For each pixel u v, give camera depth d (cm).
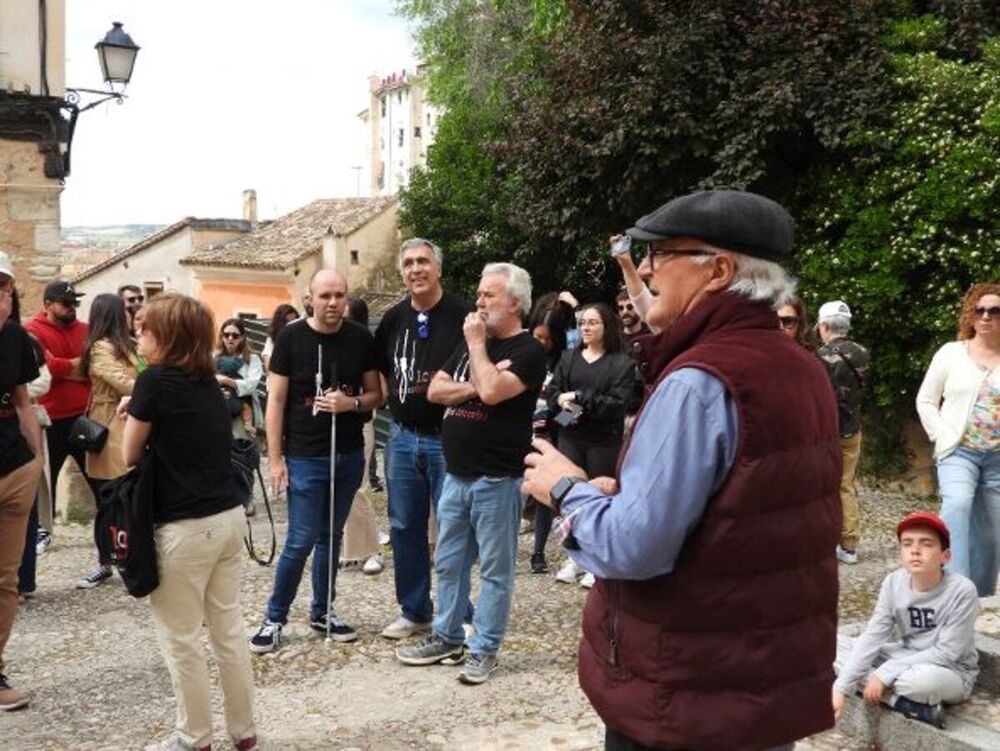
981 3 1027
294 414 506
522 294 451
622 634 210
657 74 1081
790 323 591
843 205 998
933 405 502
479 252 1923
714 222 205
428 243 497
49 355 684
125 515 357
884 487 1012
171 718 434
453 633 489
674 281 213
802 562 204
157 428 360
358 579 654
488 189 1934
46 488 619
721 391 197
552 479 222
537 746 399
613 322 609
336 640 525
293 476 507
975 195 891
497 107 1944
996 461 487
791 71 1035
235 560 387
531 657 505
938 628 396
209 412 368
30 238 1171
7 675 486
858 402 685
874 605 597
